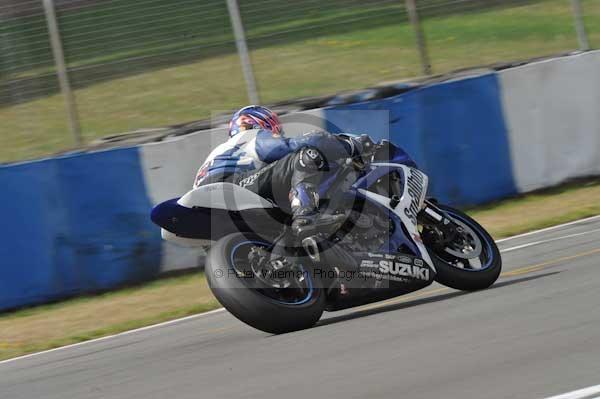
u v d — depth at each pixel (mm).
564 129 38656
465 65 41406
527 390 12062
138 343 21875
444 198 36781
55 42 36688
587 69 39000
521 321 16391
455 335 15969
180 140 33281
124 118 36312
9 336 27047
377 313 20094
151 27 37938
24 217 31094
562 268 22797
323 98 36688
